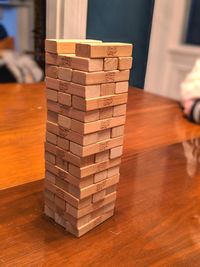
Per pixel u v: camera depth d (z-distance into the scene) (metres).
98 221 0.51
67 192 0.47
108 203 0.52
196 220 0.54
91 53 0.40
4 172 0.66
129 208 0.56
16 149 0.77
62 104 0.44
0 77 1.62
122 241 0.48
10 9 2.46
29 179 0.64
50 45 0.43
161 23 0.93
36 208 0.54
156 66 1.03
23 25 2.37
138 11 0.83
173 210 0.57
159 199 0.60
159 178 0.68
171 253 0.46
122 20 0.79
